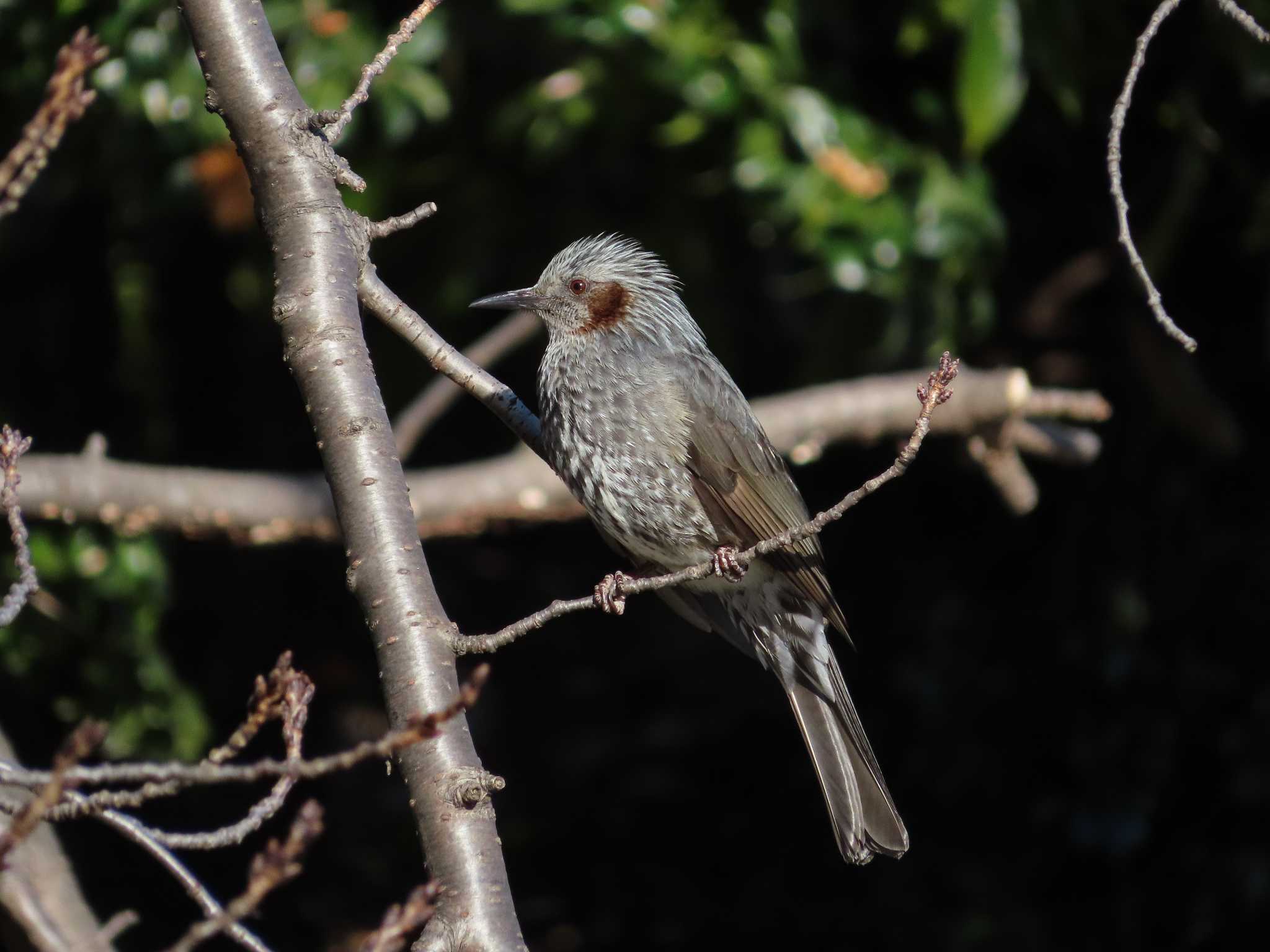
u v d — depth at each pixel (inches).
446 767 184.1
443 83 475.5
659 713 638.5
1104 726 514.3
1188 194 468.1
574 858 600.7
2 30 423.5
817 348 474.0
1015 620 545.0
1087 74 451.5
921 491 571.2
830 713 305.6
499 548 660.7
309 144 219.5
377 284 251.0
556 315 312.0
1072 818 510.6
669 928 570.3
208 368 576.7
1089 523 526.3
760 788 603.8
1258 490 503.2
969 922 518.3
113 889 524.1
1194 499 509.0
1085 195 503.8
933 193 434.9
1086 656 519.2
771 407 402.0
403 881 573.6
